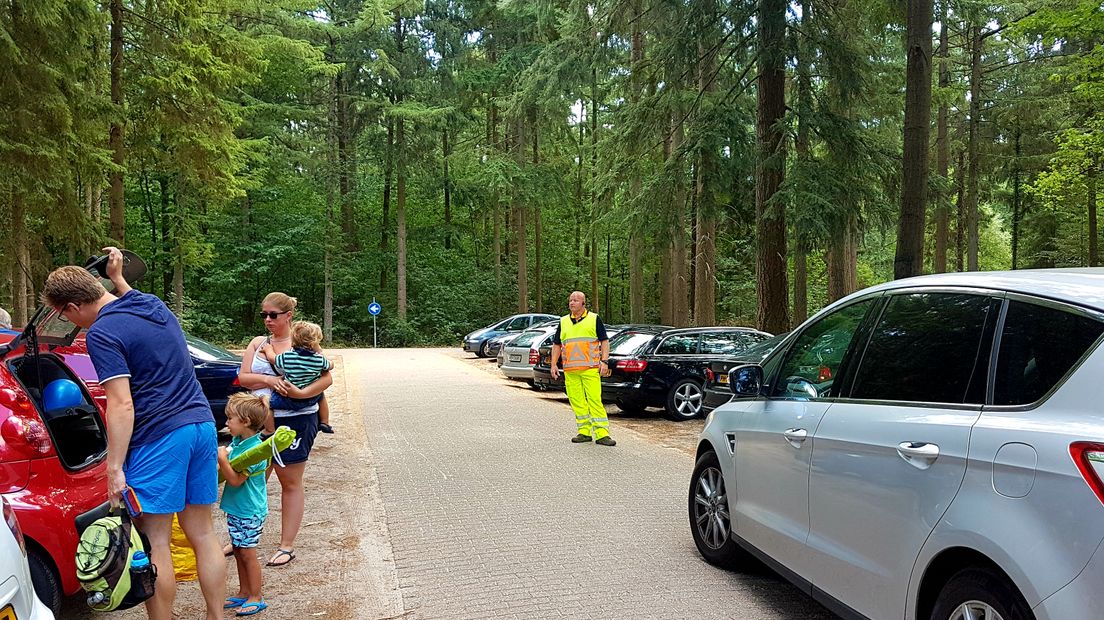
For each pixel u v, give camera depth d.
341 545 5.57
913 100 10.16
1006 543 2.59
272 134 34.91
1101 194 20.02
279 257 36.72
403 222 39.34
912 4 10.09
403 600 4.51
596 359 9.86
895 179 14.59
